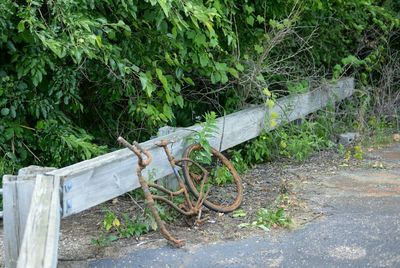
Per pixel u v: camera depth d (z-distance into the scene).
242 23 7.93
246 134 7.28
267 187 6.55
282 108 8.04
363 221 5.24
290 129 8.26
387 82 10.60
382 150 8.71
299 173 7.22
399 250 4.59
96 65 6.34
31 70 5.73
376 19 10.62
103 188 4.73
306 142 7.98
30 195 4.09
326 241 4.80
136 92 6.65
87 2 5.79
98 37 5.54
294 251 4.62
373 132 9.53
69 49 5.43
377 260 4.42
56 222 3.80
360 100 10.08
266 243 4.80
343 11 10.02
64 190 4.27
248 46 8.00
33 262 3.37
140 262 4.47
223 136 6.77
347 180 6.86
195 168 6.23
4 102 5.84
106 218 5.00
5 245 4.09
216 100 7.84
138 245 4.80
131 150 4.69
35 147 6.18
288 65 8.76
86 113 6.97
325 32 9.97
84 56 6.01
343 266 4.33
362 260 4.43
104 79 6.54
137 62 6.55
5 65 5.92
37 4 5.42
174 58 6.64
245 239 4.91
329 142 8.67
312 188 6.48
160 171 5.48
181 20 6.07
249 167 7.57
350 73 10.84
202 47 6.78
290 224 5.12
